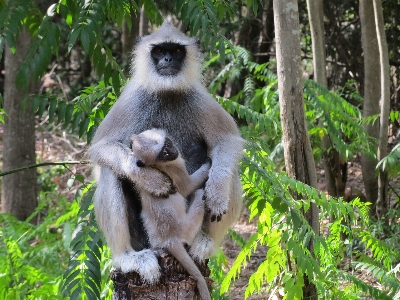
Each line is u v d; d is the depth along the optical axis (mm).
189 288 5145
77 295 5641
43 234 8633
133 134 5727
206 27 5891
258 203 6121
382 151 10898
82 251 5840
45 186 15336
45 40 6055
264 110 12070
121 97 5996
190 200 5680
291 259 7484
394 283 7504
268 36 18922
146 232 5539
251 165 6348
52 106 6863
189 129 5906
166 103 5871
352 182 15008
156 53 5926
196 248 5461
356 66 17047
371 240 8305
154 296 5121
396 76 17250
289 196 6902
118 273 5312
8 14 6105
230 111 8484
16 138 13000
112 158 5461
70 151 17797
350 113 11320
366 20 11844
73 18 6496
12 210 13148
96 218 5562
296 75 7102
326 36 17375
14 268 7656
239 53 12477
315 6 10742
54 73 20422
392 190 12391
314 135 11422
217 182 5391
